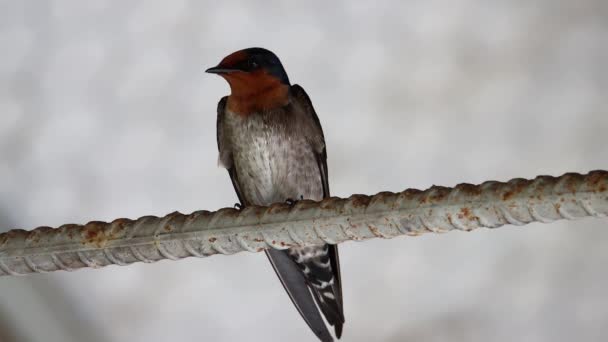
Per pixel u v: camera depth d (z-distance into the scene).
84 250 5.48
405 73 11.15
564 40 10.85
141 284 11.33
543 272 11.04
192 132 11.36
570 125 11.06
